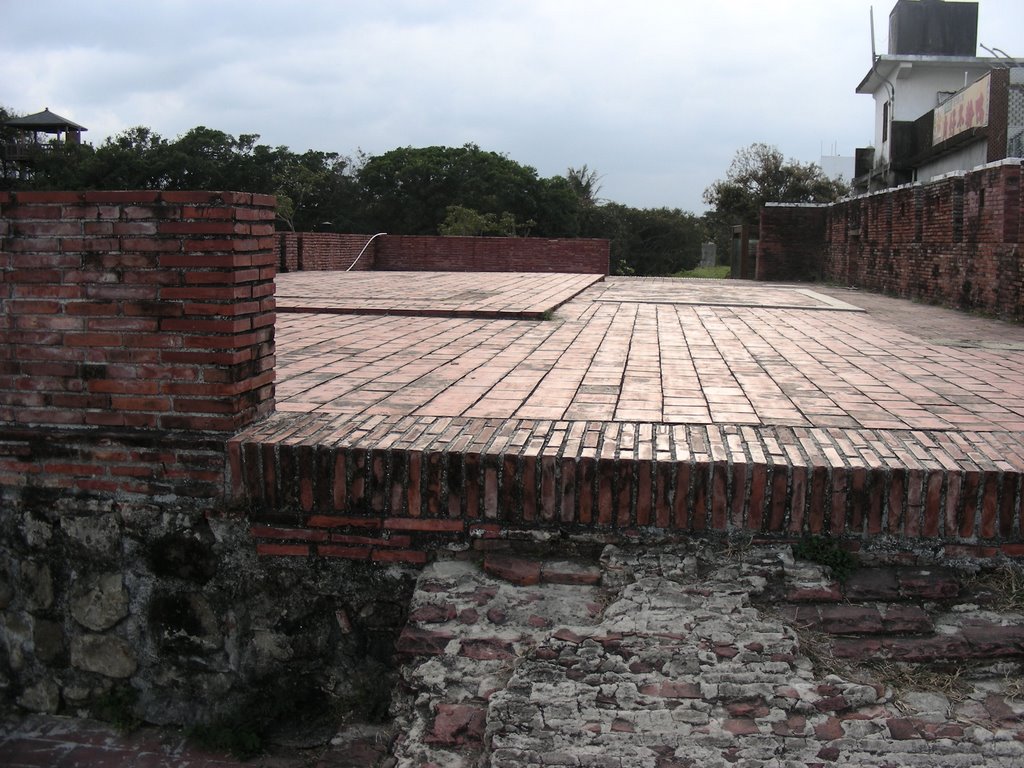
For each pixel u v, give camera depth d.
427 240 27.05
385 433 3.97
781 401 4.95
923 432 4.18
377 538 3.77
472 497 3.68
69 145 46.12
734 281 22.30
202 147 44.22
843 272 20.77
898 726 2.97
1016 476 3.50
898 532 3.56
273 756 3.79
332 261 23.06
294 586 3.88
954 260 12.96
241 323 3.91
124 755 3.81
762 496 3.56
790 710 2.99
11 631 4.14
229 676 3.98
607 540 3.65
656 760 2.85
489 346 7.17
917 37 30.42
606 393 5.10
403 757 3.03
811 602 3.43
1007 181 11.03
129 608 4.02
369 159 49.69
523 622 3.37
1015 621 3.37
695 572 3.50
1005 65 29.23
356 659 3.88
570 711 2.98
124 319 3.88
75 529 4.00
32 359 3.96
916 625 3.33
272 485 3.81
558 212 48.66
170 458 3.88
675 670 3.10
